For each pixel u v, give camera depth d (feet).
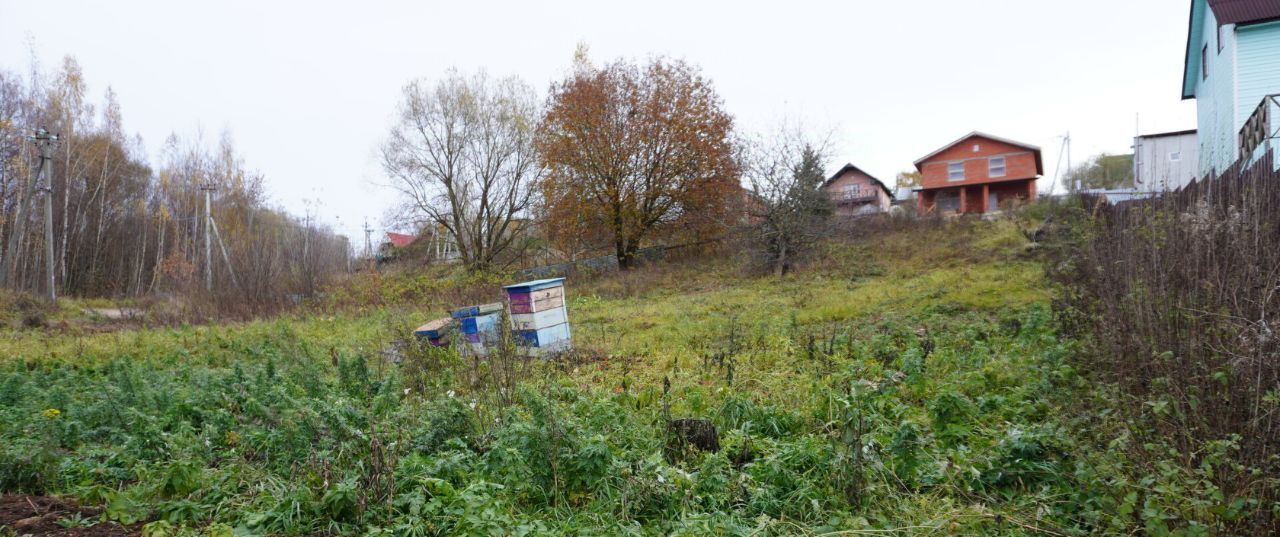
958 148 129.08
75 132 128.67
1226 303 15.96
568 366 32.53
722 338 40.09
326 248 106.63
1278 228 18.90
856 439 14.98
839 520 13.50
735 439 18.01
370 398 24.80
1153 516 11.23
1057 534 12.60
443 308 72.18
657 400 23.73
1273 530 10.93
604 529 13.35
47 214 88.74
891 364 27.17
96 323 69.46
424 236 119.55
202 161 146.61
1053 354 23.71
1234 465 11.36
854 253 76.48
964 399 18.80
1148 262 20.24
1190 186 27.86
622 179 93.91
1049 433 15.65
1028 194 125.39
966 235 76.43
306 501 13.89
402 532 12.98
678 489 14.87
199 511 14.21
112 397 21.99
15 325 64.39
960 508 13.53
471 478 15.37
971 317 38.81
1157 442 13.51
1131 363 17.22
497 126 107.34
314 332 54.19
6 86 120.57
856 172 140.05
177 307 69.82
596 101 91.66
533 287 37.68
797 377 26.22
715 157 91.45
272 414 19.34
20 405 24.68
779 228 73.26
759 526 13.12
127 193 150.10
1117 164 130.11
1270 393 11.96
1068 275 32.58
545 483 15.24
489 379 25.91
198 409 21.76
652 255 96.53
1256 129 34.58
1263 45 53.42
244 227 129.39
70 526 13.48
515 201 109.70
